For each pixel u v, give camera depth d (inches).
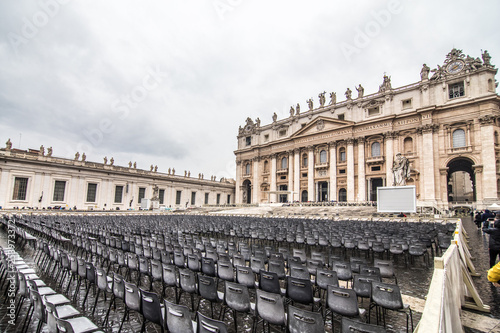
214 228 740.0
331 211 1584.6
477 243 591.5
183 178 2596.0
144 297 189.6
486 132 1482.5
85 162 1935.3
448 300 137.7
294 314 162.6
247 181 2923.2
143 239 479.8
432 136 1656.0
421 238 474.3
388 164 1806.1
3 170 1571.1
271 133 2674.7
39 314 181.2
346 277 285.6
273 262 297.1
